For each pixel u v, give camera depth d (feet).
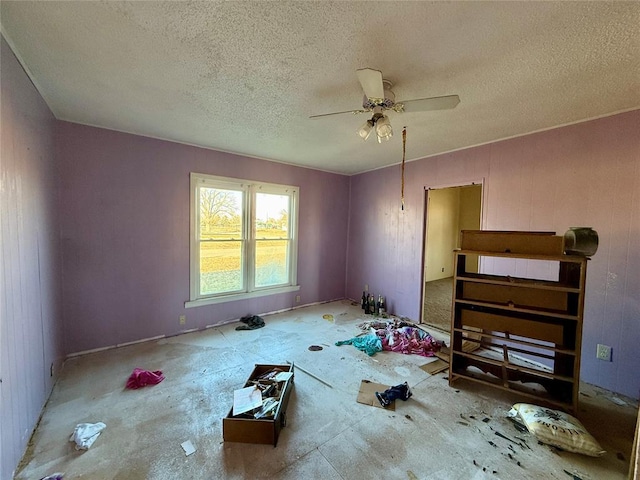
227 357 9.16
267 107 7.53
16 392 4.97
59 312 8.30
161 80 6.20
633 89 6.26
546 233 6.56
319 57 5.29
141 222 10.03
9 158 4.93
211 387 7.44
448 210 22.30
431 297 16.94
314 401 6.89
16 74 5.30
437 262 21.83
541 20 4.24
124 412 6.38
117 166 9.48
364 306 14.47
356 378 7.98
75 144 8.73
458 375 7.62
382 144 10.66
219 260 12.10
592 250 6.06
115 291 9.65
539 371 6.74
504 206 9.73
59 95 6.94
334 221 15.98
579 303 6.16
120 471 4.86
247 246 12.75
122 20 4.37
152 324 10.43
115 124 8.92
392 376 8.13
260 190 12.94
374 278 14.99
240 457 5.19
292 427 5.98
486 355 9.59
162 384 7.55
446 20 4.28
